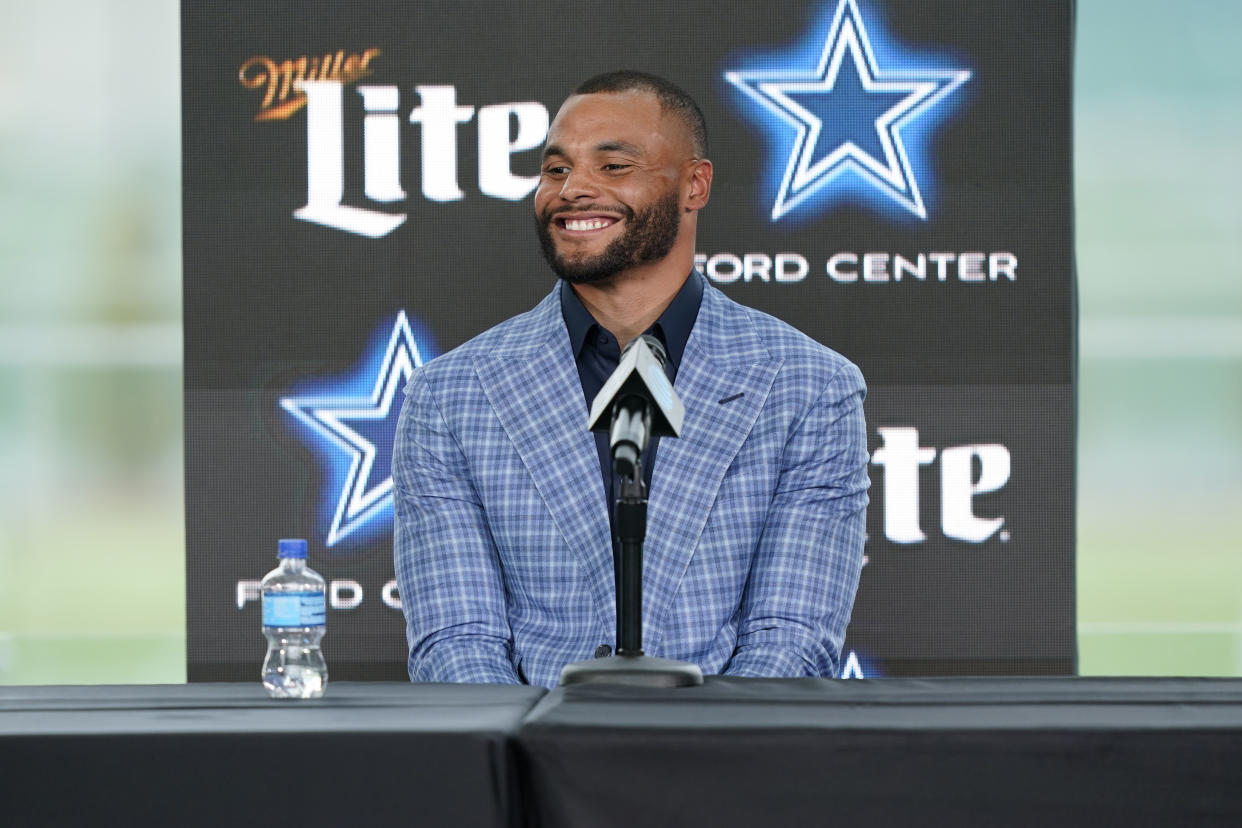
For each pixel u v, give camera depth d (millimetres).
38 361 12406
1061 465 11398
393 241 11484
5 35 12266
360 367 11453
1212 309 12109
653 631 8047
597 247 8797
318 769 4285
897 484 11422
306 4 11469
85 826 4316
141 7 12336
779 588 8031
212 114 11461
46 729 4387
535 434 8484
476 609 8164
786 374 8594
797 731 4316
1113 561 12289
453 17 11484
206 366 11438
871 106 11453
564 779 4305
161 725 4445
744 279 11453
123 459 12508
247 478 11414
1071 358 11406
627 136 8914
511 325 9156
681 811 4293
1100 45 12008
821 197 11445
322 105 11477
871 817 4305
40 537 12484
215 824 4293
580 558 8242
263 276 11445
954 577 11398
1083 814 4324
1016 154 11438
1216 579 12266
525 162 11492
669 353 8883
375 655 11383
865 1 11453
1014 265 11414
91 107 12336
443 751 4273
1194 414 12188
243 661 11398
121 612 12562
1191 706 4723
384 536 11414
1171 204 12062
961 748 4305
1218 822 4332
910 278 11445
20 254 12336
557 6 11477
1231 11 11961
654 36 11453
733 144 11445
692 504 8219
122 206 12375
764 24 11453
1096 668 12344
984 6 11438
